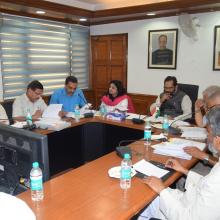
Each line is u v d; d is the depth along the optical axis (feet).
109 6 14.67
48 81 15.43
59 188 4.55
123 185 4.66
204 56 13.24
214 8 12.43
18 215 2.51
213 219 3.88
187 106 10.39
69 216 3.72
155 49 14.75
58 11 12.94
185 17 12.92
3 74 13.10
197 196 4.10
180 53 13.96
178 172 5.36
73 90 11.22
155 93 15.20
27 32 13.83
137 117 10.15
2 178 3.66
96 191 4.47
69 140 10.23
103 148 10.45
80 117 10.36
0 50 12.79
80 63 17.24
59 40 15.65
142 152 6.42
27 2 11.34
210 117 4.33
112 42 16.46
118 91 11.39
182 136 7.66
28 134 3.19
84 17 14.70
